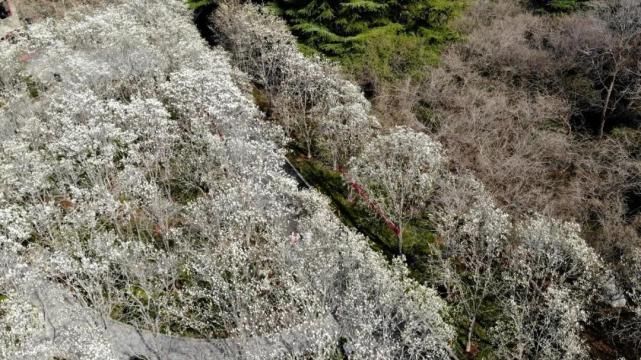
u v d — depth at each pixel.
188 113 22.23
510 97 25.61
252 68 29.28
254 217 17.83
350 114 23.00
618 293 18.30
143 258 16.89
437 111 24.89
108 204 17.83
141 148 21.64
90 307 16.08
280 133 23.48
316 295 15.24
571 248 17.02
